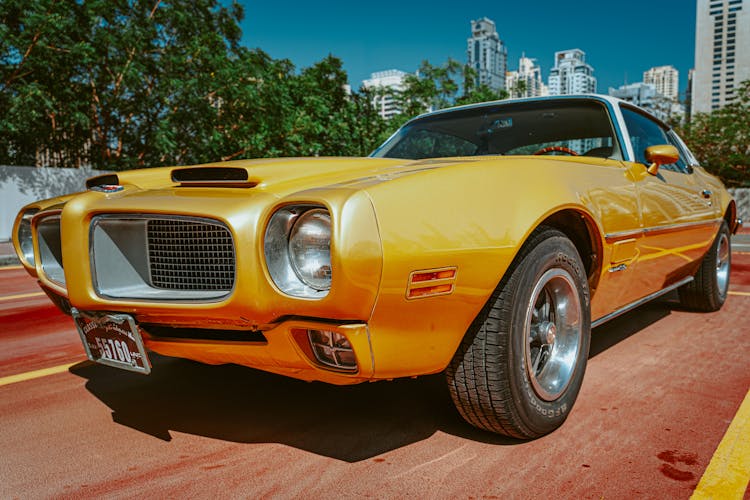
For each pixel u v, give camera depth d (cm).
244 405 255
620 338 363
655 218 299
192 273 194
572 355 231
